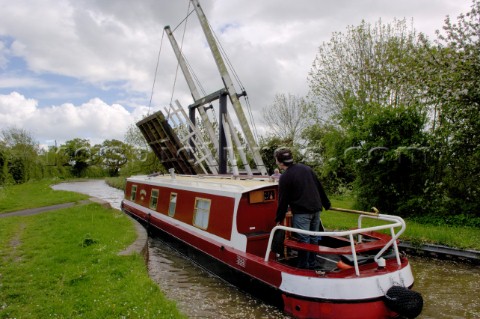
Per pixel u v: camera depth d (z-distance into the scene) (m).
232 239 7.48
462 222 12.05
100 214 13.29
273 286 6.00
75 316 4.94
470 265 9.09
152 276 8.27
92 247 8.43
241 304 6.54
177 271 8.62
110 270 6.76
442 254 9.64
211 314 6.13
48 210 15.20
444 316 6.19
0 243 9.02
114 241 8.98
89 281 6.24
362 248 5.60
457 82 12.08
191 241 9.16
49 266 7.07
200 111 15.19
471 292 7.29
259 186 7.45
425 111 13.80
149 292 5.80
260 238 7.22
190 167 15.00
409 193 13.62
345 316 5.28
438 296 7.09
